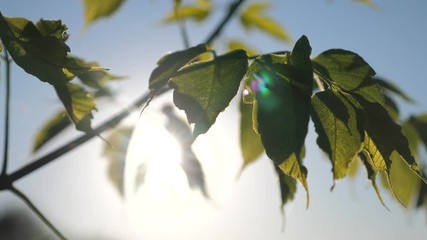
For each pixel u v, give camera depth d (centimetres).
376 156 63
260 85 61
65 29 65
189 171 85
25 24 64
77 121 79
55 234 78
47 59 64
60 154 79
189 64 63
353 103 62
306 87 60
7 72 77
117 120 82
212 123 61
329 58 64
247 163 84
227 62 62
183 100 62
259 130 60
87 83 89
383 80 93
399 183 97
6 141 78
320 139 61
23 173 78
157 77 63
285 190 69
